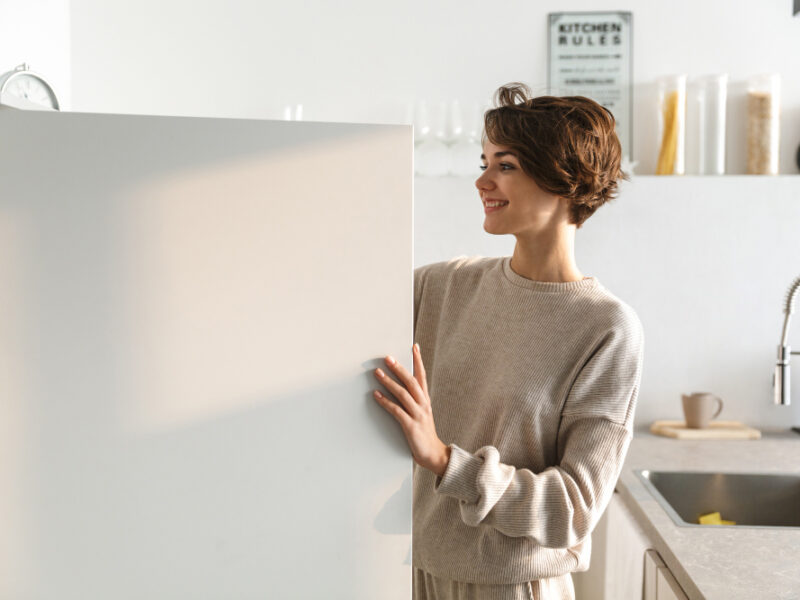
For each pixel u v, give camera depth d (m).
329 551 0.99
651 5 2.60
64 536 0.96
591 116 1.23
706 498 2.10
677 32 2.60
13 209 0.94
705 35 2.60
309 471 0.99
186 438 0.97
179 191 0.96
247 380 0.98
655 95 2.61
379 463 1.00
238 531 0.98
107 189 0.95
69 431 0.96
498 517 1.15
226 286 0.97
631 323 1.24
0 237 0.94
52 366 0.96
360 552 0.99
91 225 0.95
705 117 2.56
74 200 0.95
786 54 2.59
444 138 2.60
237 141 0.97
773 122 2.54
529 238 1.28
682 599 1.39
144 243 0.96
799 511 2.06
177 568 0.97
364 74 2.63
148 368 0.97
